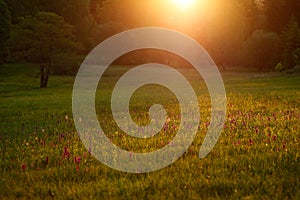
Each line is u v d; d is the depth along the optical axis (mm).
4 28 75250
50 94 42875
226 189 6672
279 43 95812
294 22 96562
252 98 25703
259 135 11102
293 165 7965
